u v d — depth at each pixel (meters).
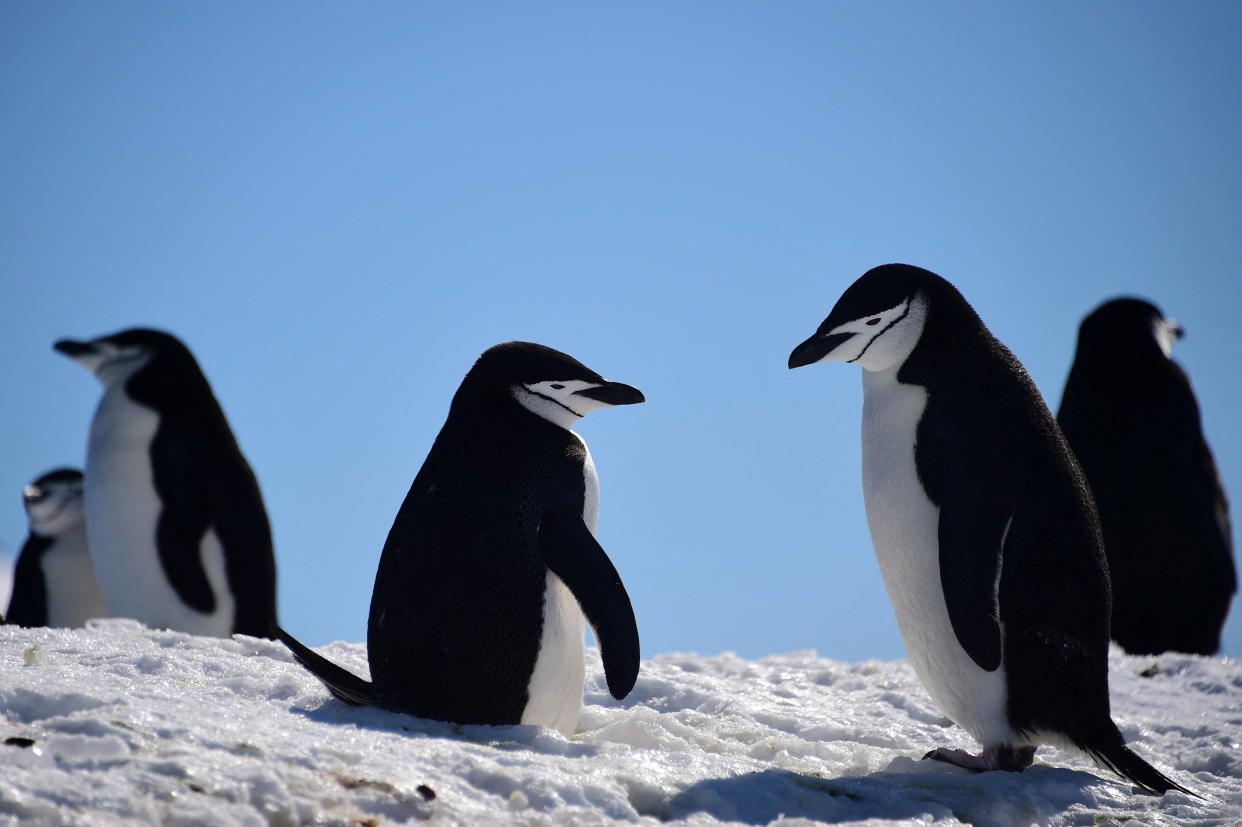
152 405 31.94
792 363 16.14
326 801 10.75
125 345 32.59
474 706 14.80
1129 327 29.86
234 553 32.03
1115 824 13.70
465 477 15.48
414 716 14.65
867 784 13.78
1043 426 15.57
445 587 14.90
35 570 39.38
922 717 19.52
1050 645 14.87
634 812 11.86
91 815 9.66
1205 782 16.00
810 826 12.16
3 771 10.07
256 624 32.44
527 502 15.27
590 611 14.69
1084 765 16.53
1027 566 14.87
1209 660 23.30
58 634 18.23
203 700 13.76
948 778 14.52
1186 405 29.62
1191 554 29.05
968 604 14.52
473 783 11.79
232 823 9.97
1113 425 29.33
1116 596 29.50
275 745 11.61
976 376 15.61
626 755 13.66
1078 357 30.34
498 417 15.90
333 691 14.84
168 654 16.69
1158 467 29.03
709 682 20.58
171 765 10.59
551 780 11.86
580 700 15.76
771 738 16.84
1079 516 15.25
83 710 11.82
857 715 19.28
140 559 31.55
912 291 15.86
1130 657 24.17
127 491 31.45
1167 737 18.20
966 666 15.21
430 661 14.81
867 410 16.22
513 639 14.87
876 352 15.88
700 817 12.24
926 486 15.41
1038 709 14.94
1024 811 13.62
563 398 16.02
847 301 16.02
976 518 14.77
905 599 15.76
